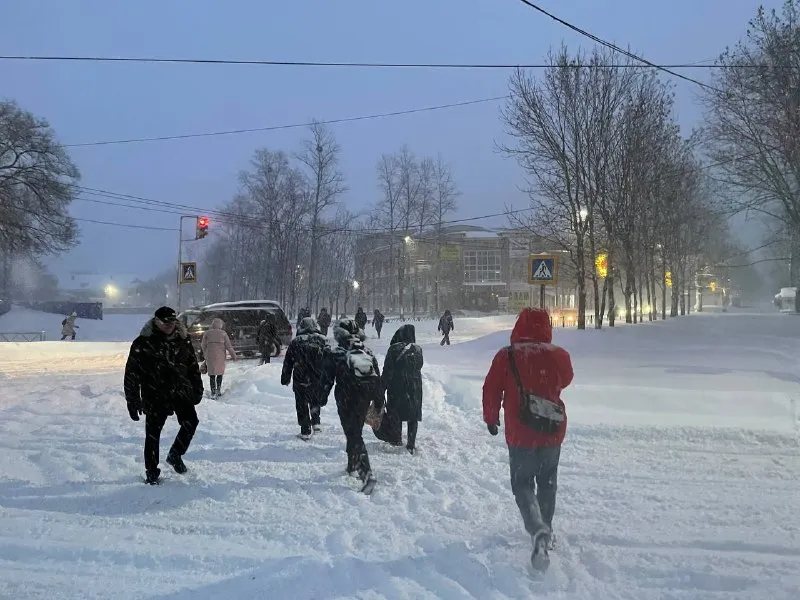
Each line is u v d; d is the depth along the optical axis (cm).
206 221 3178
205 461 698
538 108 2311
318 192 4797
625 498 562
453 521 506
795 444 735
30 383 1481
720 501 551
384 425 745
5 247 3631
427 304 7306
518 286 7362
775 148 2036
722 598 372
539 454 435
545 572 406
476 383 1092
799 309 4981
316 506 551
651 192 2647
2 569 426
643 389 971
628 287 2686
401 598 377
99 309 5738
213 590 392
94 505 556
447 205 5553
